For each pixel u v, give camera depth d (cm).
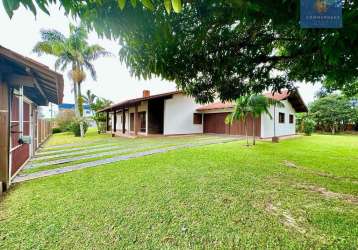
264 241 187
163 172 420
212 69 304
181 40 220
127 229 205
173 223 218
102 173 415
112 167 467
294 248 177
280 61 335
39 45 1398
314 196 294
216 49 271
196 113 1630
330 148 804
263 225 215
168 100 1434
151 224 215
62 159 571
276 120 1341
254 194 300
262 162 519
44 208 252
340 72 260
